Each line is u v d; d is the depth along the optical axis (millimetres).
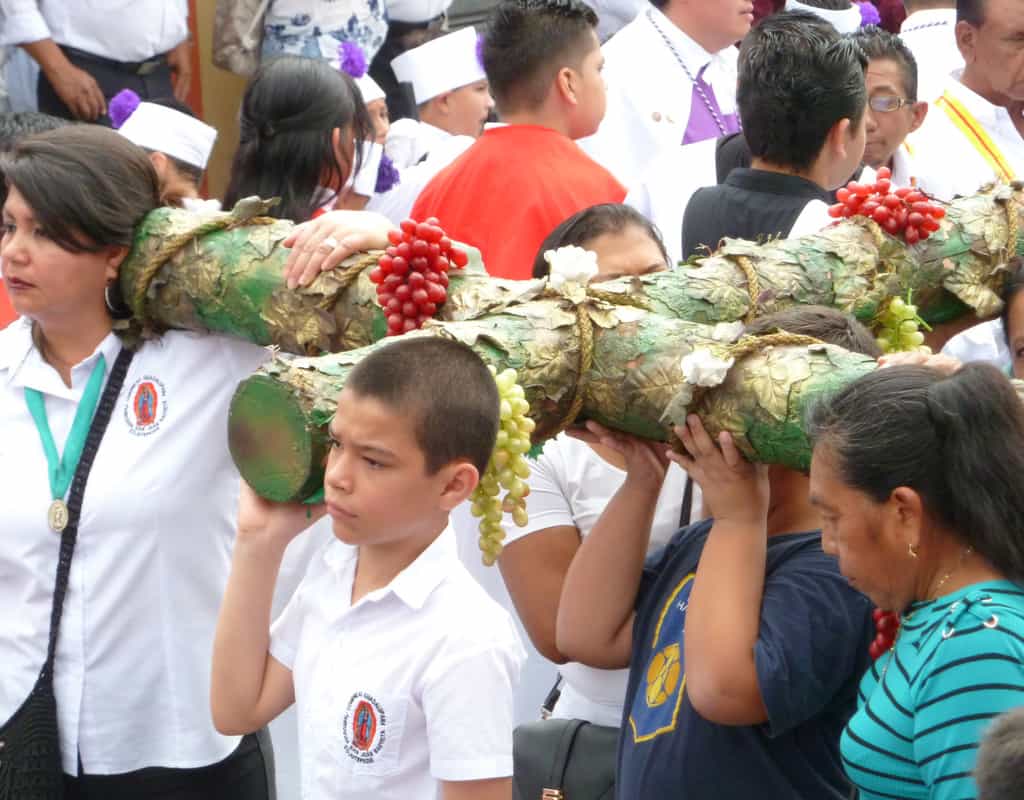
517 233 6070
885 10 9484
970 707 2879
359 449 3369
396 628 3580
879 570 3084
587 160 6395
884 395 3041
